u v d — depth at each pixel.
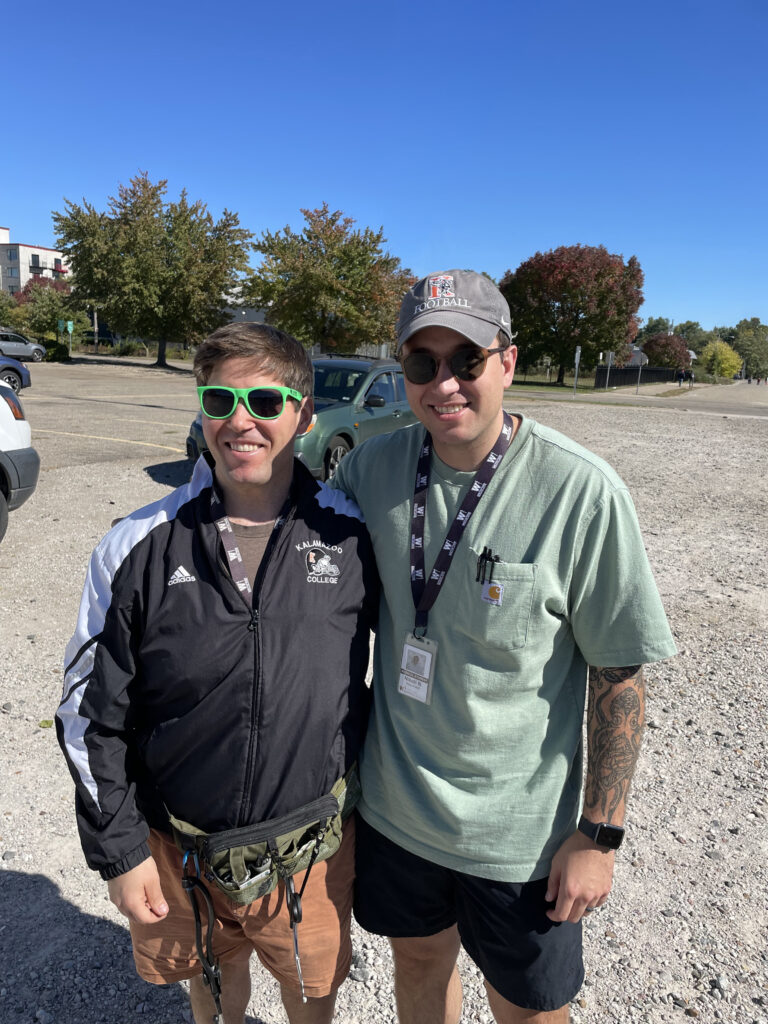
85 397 19.58
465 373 1.32
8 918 2.29
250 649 1.36
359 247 29.72
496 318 1.34
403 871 1.56
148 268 34.78
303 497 1.50
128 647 1.37
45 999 2.03
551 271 43.62
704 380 71.94
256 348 1.38
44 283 68.00
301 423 1.52
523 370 49.69
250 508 1.46
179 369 35.94
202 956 1.45
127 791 1.40
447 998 1.74
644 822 2.81
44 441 11.25
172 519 1.42
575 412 21.59
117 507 7.24
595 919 2.34
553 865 1.43
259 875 1.38
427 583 1.42
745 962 2.19
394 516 1.49
